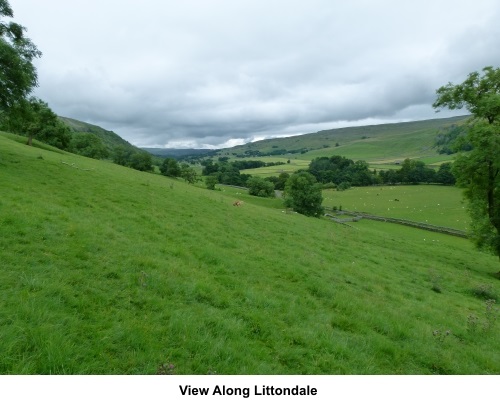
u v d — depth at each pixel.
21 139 62.62
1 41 24.28
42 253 10.55
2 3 27.02
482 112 29.16
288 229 30.81
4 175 22.91
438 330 11.72
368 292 15.77
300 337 9.14
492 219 30.70
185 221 23.20
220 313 9.61
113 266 10.97
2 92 25.62
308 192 79.50
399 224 87.81
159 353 7.12
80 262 10.69
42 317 7.23
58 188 24.00
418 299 16.94
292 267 16.27
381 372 8.38
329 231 37.94
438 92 31.97
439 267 28.67
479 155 28.19
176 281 10.98
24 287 8.31
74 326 7.31
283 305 11.30
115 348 7.01
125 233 15.98
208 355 7.43
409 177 164.12
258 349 8.15
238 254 17.25
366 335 10.18
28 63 26.70
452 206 109.81
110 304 8.81
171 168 125.31
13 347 6.22
